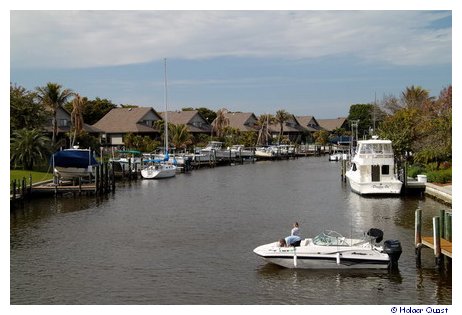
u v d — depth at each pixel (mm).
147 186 52656
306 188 49938
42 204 39531
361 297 17859
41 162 53281
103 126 92438
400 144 52875
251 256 23188
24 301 17969
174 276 20484
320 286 18984
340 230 28656
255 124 121438
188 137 85125
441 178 41625
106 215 34562
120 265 22141
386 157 41688
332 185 52469
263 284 19312
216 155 85188
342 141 122500
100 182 45062
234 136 103625
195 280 19938
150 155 69188
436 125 49531
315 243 21125
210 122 126750
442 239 21219
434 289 18438
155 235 27984
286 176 64188
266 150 100562
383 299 17656
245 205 38688
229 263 22094
